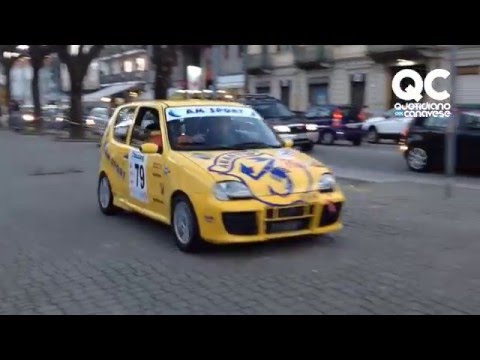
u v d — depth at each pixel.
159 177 7.06
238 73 45.91
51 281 5.70
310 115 25.33
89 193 11.16
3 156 19.56
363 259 6.20
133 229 7.89
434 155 14.48
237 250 6.60
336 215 6.61
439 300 4.95
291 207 6.21
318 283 5.44
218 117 7.51
